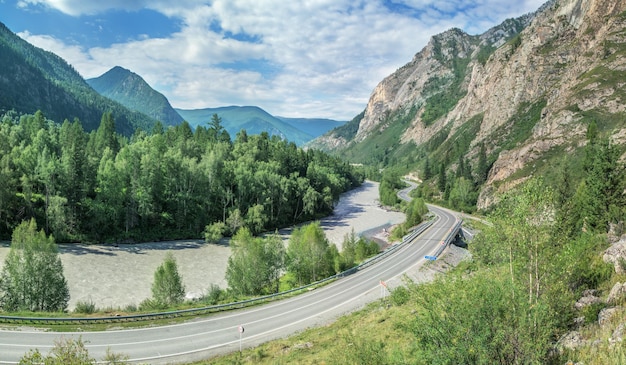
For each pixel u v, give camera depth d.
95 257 69.12
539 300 15.66
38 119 134.75
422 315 16.17
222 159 107.31
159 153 99.50
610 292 18.59
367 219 123.88
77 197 82.31
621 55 126.25
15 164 81.88
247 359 30.67
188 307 43.62
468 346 14.20
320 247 59.00
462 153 199.38
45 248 41.28
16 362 28.42
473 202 134.62
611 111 107.88
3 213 74.44
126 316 38.97
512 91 192.12
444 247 75.62
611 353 13.36
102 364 29.39
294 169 136.62
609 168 45.78
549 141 112.31
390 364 20.19
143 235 85.25
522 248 18.62
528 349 13.74
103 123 126.44
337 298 48.62
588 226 45.09
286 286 57.09
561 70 176.62
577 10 189.12
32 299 40.47
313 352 29.41
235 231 93.44
